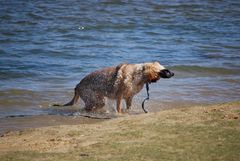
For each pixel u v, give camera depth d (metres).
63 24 32.72
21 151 10.12
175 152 9.55
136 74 14.91
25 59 23.11
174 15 37.62
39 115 14.62
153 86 17.98
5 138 11.53
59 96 16.94
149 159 9.26
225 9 40.97
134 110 15.21
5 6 38.09
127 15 36.72
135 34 30.58
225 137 10.27
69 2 40.78
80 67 21.72
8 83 18.69
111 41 28.09
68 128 11.89
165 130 10.88
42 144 10.70
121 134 10.84
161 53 25.20
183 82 18.83
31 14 35.41
